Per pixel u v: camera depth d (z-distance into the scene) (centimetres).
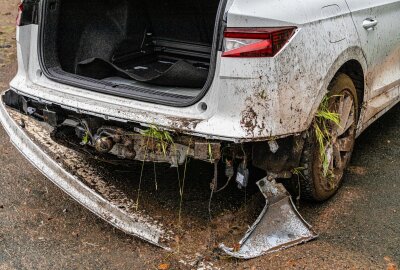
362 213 354
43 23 341
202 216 349
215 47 284
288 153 306
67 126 342
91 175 380
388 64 418
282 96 288
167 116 295
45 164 329
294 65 291
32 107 354
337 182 370
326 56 315
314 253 310
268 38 279
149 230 313
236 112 283
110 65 370
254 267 298
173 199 367
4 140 450
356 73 374
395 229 337
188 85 354
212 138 283
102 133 317
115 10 407
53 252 315
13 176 396
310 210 357
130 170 399
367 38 365
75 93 326
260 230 312
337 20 329
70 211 356
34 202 365
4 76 590
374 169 412
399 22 414
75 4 368
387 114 516
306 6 304
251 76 279
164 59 447
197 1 408
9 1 931
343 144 376
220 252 313
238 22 279
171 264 304
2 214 349
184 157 297
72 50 374
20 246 319
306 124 307
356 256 310
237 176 307
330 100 339
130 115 301
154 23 439
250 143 300
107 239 328
